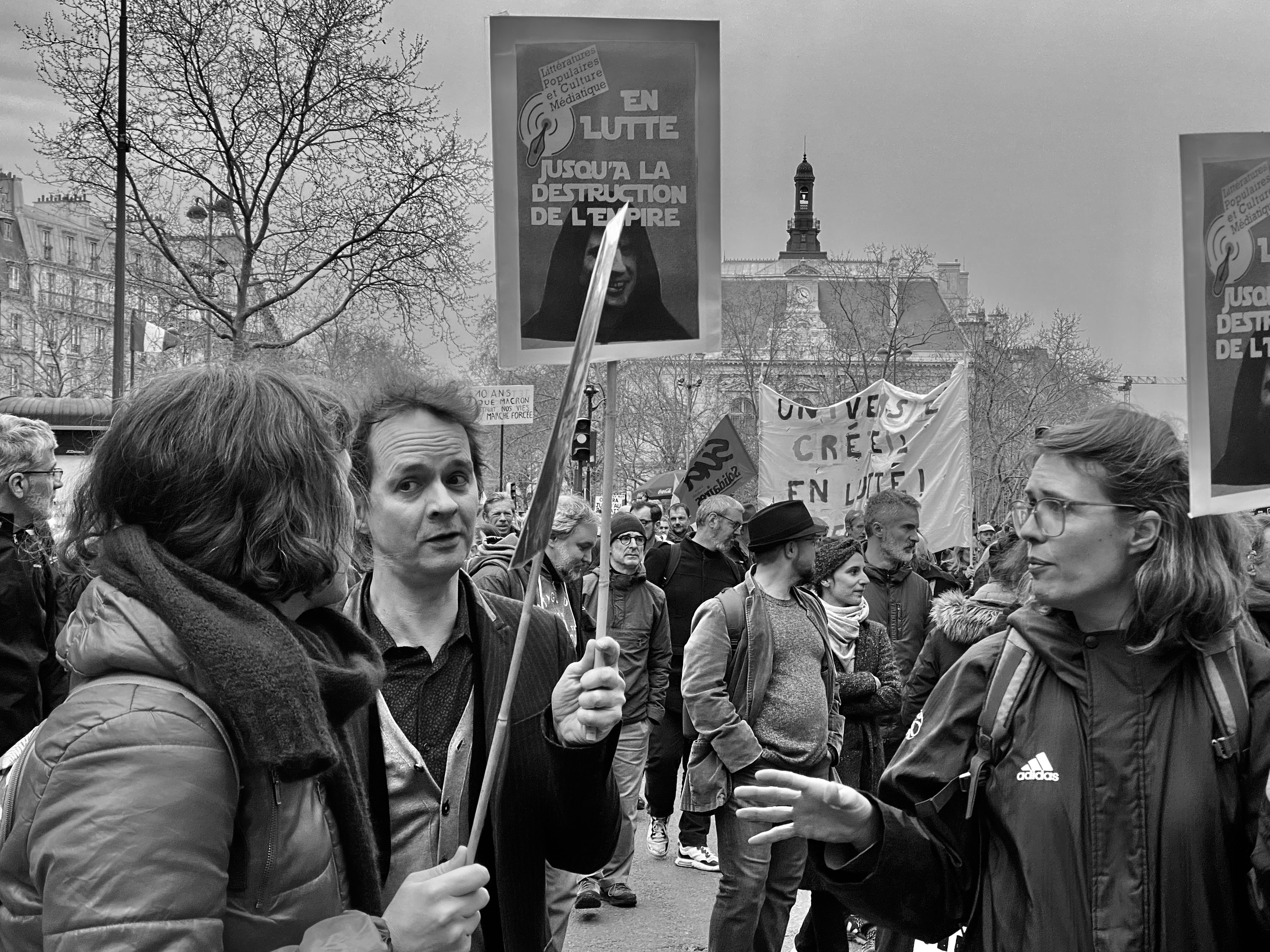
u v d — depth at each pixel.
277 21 20.95
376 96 21.30
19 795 1.61
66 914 1.50
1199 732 2.20
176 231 22.20
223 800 1.62
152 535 1.77
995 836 2.31
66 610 4.75
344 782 1.95
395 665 2.76
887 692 5.48
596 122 2.88
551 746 2.60
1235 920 2.15
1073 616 2.34
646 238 2.88
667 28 2.88
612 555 6.89
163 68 20.41
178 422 1.77
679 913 6.43
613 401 2.69
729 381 63.94
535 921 2.71
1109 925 2.16
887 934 4.64
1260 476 2.27
